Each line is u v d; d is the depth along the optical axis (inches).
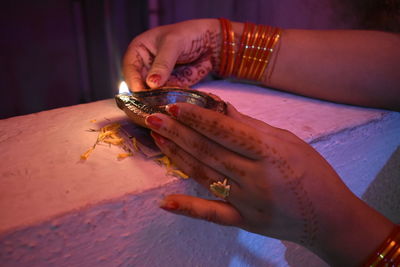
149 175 10.7
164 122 10.4
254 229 10.3
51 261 9.6
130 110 11.5
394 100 15.5
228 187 10.0
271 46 17.2
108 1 45.1
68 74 48.1
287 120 14.4
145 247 10.9
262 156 9.6
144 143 12.0
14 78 44.6
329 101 16.8
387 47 15.5
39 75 46.3
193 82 17.8
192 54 17.2
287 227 10.2
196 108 9.8
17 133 12.8
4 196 9.7
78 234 9.7
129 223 10.3
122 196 9.9
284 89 17.7
